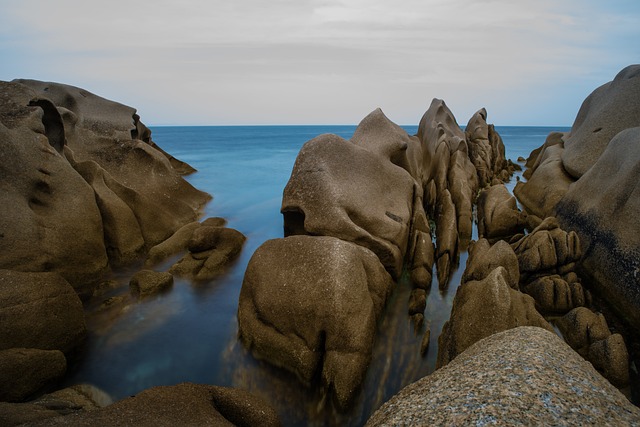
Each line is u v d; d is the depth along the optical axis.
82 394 5.97
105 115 19.12
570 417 2.67
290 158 42.31
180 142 76.88
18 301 6.11
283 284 6.82
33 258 7.84
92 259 9.27
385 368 6.88
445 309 8.77
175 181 16.39
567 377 3.15
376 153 12.63
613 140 10.59
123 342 7.46
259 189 22.92
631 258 7.58
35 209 8.67
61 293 6.75
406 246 10.62
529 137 102.00
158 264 10.70
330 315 6.18
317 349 6.26
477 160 21.17
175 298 9.08
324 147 11.09
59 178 9.31
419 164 16.61
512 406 2.79
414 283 9.57
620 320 7.61
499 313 5.73
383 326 7.96
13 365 5.45
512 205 12.45
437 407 2.97
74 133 15.01
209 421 4.55
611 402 2.88
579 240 8.83
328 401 5.90
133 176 14.76
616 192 8.93
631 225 7.96
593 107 17.70
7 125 8.98
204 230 10.88
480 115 25.38
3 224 7.63
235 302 9.04
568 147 15.79
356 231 9.23
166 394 4.93
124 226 10.59
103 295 8.94
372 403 6.16
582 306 7.69
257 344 6.83
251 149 57.16
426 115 23.59
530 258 8.72
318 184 10.22
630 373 6.25
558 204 12.33
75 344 6.95
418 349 7.39
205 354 7.22
